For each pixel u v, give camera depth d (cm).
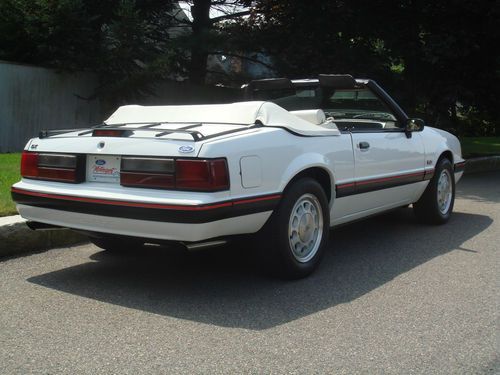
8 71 1204
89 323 357
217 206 366
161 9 1533
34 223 456
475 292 425
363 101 593
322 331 347
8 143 1221
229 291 421
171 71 1376
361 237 609
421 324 360
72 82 1309
